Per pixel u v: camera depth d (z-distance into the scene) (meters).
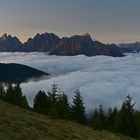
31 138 35.19
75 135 45.97
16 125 37.88
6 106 51.50
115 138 60.47
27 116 46.78
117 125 84.94
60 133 43.16
